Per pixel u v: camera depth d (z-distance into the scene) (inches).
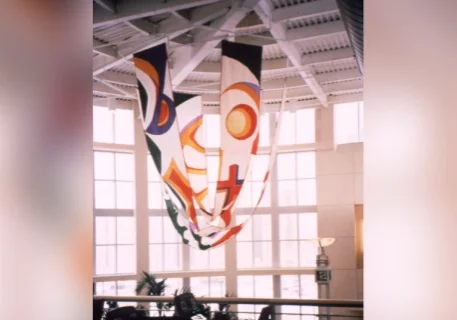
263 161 570.9
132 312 193.9
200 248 291.6
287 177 562.6
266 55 430.0
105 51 374.9
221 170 232.7
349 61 418.6
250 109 223.3
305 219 550.9
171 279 546.3
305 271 531.8
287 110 521.0
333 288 502.9
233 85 223.8
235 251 552.1
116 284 528.4
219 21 331.9
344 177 511.2
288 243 556.1
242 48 222.5
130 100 525.7
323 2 291.9
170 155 246.8
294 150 547.2
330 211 514.3
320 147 525.7
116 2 291.3
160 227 555.5
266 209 565.9
